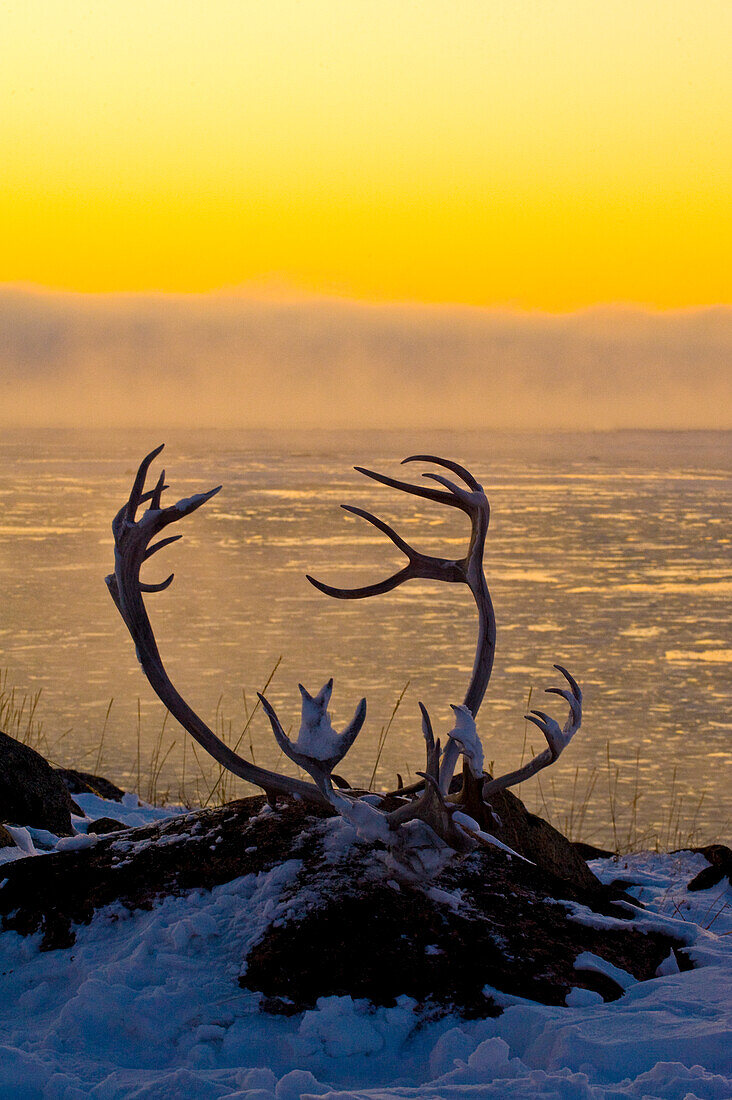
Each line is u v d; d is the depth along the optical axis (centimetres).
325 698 1556
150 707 6869
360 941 1500
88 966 1524
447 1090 1211
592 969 1512
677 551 17262
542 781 5356
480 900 1616
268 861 1652
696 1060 1293
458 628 10500
